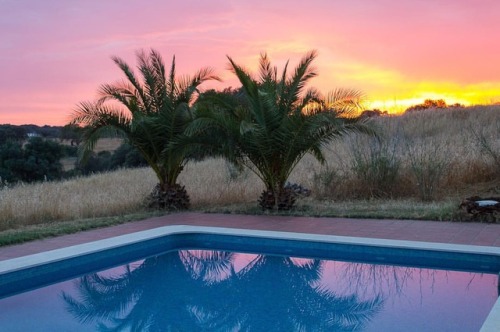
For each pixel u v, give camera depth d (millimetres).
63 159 31203
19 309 5113
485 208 8398
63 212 10070
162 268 6934
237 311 4910
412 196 11469
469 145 13711
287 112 10391
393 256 6746
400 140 13656
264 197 10594
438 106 27438
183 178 15547
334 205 10961
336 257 7145
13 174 28297
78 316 4855
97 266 6914
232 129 10062
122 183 16172
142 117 10281
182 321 4680
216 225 9008
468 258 6273
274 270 6625
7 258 6547
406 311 4730
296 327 4398
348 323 4438
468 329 4164
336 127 9797
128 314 4914
